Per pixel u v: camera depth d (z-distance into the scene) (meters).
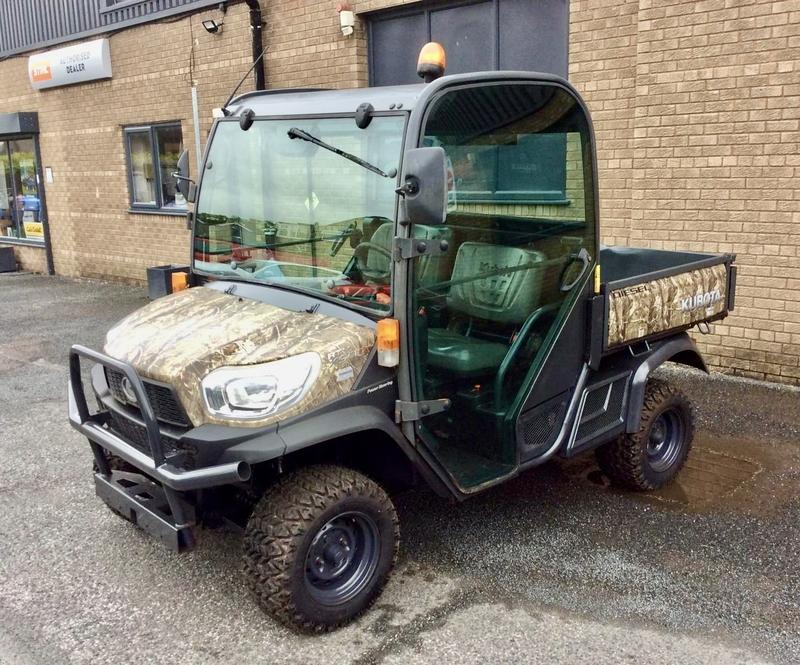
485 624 3.26
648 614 3.31
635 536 3.99
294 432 2.97
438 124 3.23
